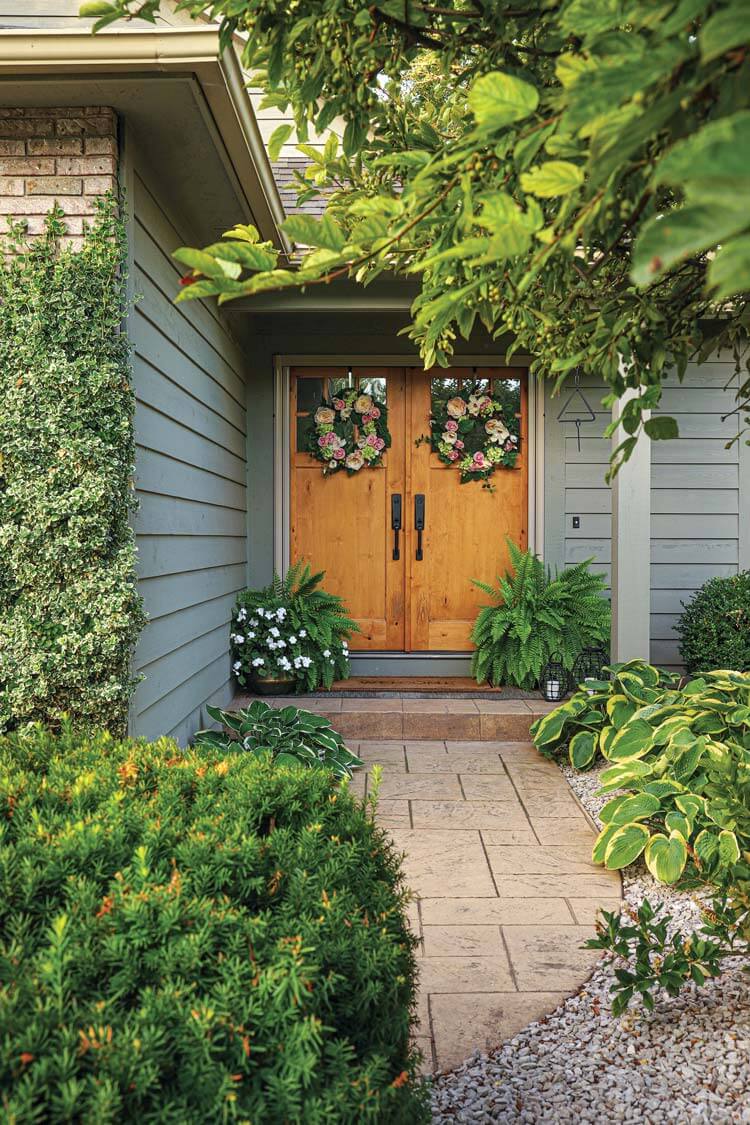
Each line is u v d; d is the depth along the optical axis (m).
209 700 5.48
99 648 3.28
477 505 6.99
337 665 6.76
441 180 1.25
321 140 6.30
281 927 1.41
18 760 2.25
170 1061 1.14
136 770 2.07
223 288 1.05
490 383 6.94
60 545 3.25
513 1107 2.18
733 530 6.89
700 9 0.71
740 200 0.55
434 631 6.99
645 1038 2.46
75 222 3.41
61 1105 1.00
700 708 4.19
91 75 3.16
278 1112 1.14
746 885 2.35
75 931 1.32
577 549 6.89
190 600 4.81
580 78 0.75
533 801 4.70
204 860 1.55
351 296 5.78
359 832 1.90
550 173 0.89
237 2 1.47
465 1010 2.67
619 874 3.73
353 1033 1.42
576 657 6.44
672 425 1.44
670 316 1.76
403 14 1.43
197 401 4.96
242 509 6.73
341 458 6.92
